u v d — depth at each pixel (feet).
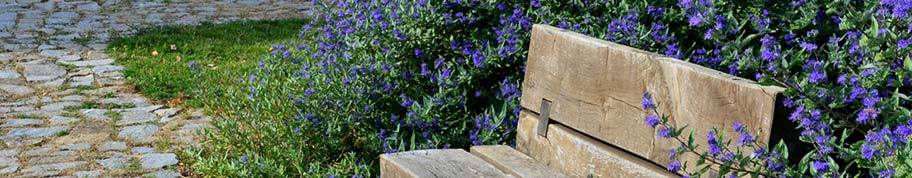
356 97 15.34
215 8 33.86
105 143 18.94
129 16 32.04
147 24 30.83
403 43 15.52
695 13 12.10
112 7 33.37
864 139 9.95
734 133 9.97
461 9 15.61
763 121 9.68
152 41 27.68
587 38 11.74
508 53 14.58
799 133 9.84
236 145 16.61
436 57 15.74
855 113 9.86
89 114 20.88
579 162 11.76
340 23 16.53
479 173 11.89
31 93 22.58
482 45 15.40
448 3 15.42
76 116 20.74
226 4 34.55
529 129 12.73
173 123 20.22
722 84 10.07
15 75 24.09
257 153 16.16
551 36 12.26
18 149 18.51
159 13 32.68
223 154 16.99
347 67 15.78
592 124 11.68
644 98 10.64
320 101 15.53
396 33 15.39
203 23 30.81
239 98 17.81
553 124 12.29
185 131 19.67
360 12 16.57
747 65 10.43
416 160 12.30
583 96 11.78
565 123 12.07
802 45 10.43
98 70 24.64
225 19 32.12
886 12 10.12
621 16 13.58
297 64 17.42
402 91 15.60
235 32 29.27
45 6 33.19
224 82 23.09
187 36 28.43
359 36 15.88
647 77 10.94
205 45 27.40
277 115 16.11
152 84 23.13
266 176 15.16
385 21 15.74
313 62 16.94
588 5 14.46
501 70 15.16
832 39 10.84
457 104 14.96
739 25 12.11
